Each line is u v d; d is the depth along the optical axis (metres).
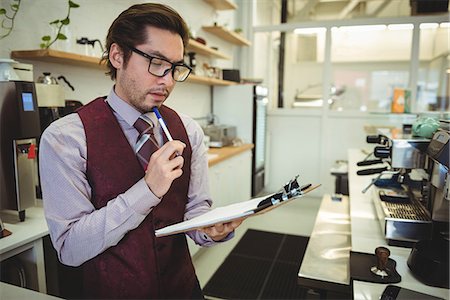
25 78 1.61
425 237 1.32
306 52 5.10
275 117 5.09
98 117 0.94
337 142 4.85
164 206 1.00
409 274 1.13
